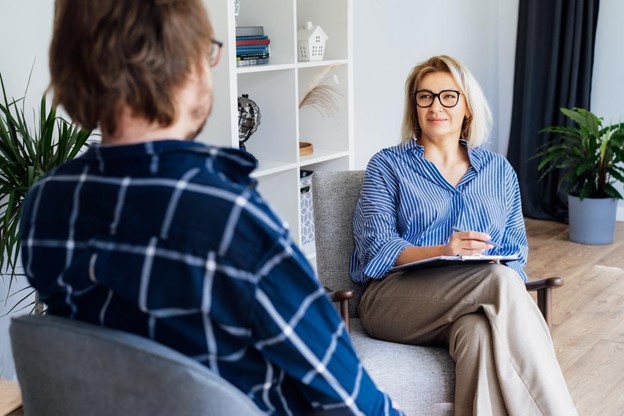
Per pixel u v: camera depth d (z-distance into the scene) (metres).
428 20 4.93
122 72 0.86
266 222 0.84
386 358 2.17
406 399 2.12
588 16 4.88
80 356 0.88
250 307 0.83
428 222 2.45
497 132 5.52
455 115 2.46
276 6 3.37
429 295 2.22
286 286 0.85
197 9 0.90
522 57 5.22
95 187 0.89
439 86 2.46
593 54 4.99
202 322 0.85
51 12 2.75
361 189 2.55
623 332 3.38
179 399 0.84
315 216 2.54
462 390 2.10
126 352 0.85
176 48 0.87
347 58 3.64
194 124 0.94
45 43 2.75
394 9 4.70
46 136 2.39
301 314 0.86
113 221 0.86
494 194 2.51
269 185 3.56
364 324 2.38
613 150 4.59
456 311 2.17
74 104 0.90
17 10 2.65
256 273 0.83
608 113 5.12
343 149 3.74
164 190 0.85
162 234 0.84
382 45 4.68
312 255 3.69
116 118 0.88
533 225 5.11
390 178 2.48
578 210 4.68
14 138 2.41
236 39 3.21
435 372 2.14
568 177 4.66
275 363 0.87
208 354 0.87
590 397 2.82
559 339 3.32
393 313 2.29
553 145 5.13
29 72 2.71
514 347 2.06
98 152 0.88
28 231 0.94
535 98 5.15
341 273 2.52
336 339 0.90
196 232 0.83
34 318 0.92
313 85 3.72
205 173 0.86
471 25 5.23
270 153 3.53
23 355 0.93
